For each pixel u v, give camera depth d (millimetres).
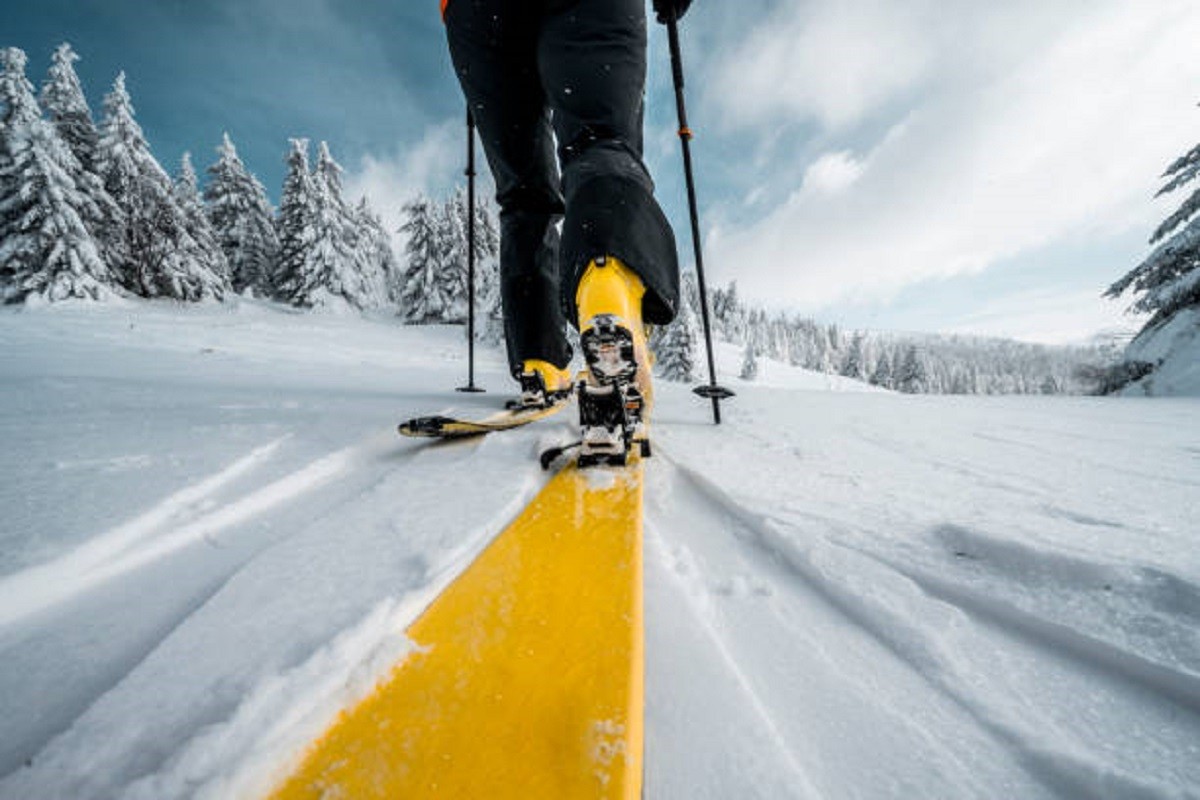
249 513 963
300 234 23484
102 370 4094
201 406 2027
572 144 1399
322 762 420
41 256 15203
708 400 2797
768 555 850
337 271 23703
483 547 795
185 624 560
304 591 624
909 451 1479
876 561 755
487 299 22172
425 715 463
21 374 3439
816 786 438
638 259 1183
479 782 406
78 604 662
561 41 1367
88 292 15359
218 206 26656
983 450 1527
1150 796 400
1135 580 623
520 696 480
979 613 652
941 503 976
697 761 459
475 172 2479
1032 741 465
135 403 2090
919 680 557
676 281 1362
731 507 1017
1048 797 424
